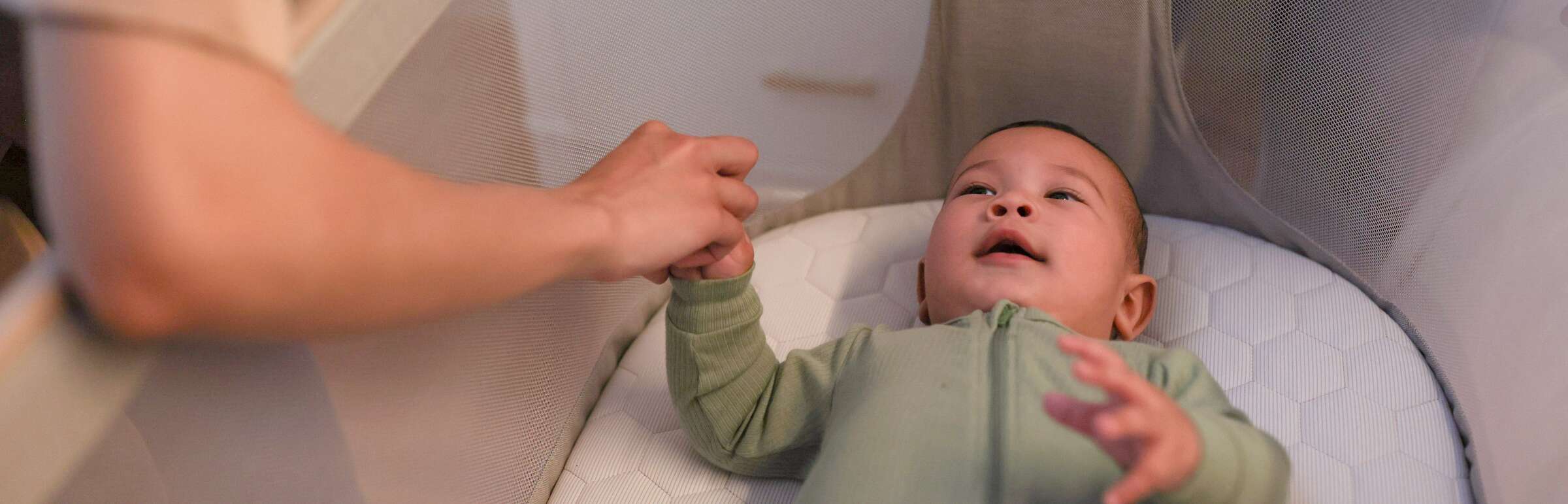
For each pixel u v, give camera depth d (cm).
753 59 93
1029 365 76
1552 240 71
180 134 35
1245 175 100
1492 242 79
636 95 83
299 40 48
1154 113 103
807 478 78
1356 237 95
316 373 51
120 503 43
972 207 92
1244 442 63
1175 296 101
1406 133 85
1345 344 92
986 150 100
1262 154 97
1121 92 103
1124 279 94
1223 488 60
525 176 73
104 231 34
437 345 62
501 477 76
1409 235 89
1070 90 105
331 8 50
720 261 79
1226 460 59
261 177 38
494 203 51
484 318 69
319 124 43
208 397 45
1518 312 74
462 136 64
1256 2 87
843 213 116
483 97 65
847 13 97
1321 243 98
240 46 39
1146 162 108
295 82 48
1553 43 75
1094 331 91
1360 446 84
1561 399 67
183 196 35
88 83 34
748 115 97
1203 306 99
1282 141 94
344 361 53
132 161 34
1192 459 54
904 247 110
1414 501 79
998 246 94
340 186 41
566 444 87
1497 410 77
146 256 35
